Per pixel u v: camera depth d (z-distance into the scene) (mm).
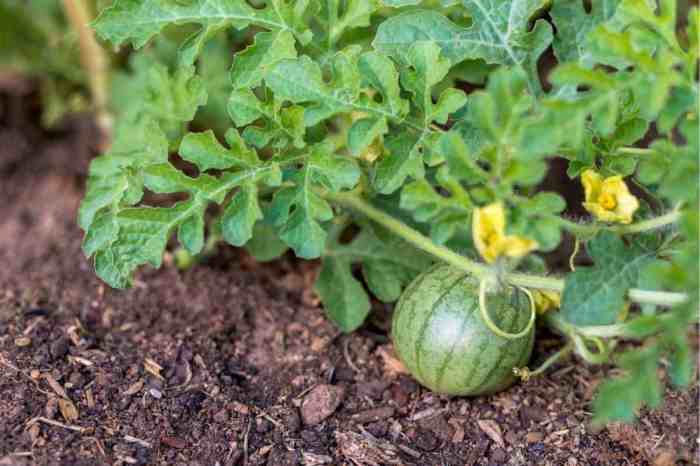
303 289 772
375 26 707
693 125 571
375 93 688
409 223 704
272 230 733
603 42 581
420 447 655
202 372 687
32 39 892
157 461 625
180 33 756
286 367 706
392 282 726
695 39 585
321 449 646
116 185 666
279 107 641
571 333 665
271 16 657
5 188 903
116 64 851
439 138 625
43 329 702
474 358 638
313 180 638
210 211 792
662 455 642
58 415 636
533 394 683
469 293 641
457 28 646
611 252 605
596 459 646
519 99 569
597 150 636
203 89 690
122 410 649
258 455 639
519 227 573
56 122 947
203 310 747
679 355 548
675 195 566
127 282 639
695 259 554
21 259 816
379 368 706
